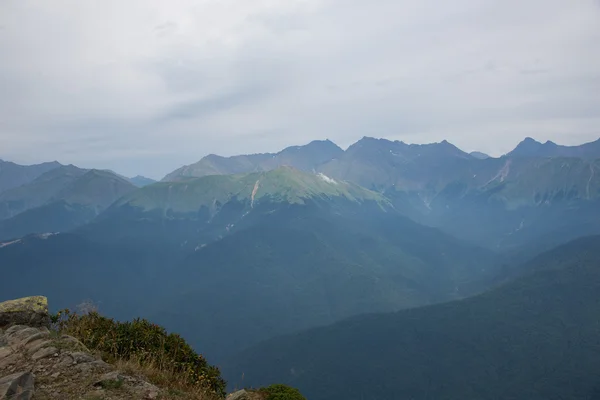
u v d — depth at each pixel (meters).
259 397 10.10
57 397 7.68
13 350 9.64
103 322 11.92
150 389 8.48
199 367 11.14
